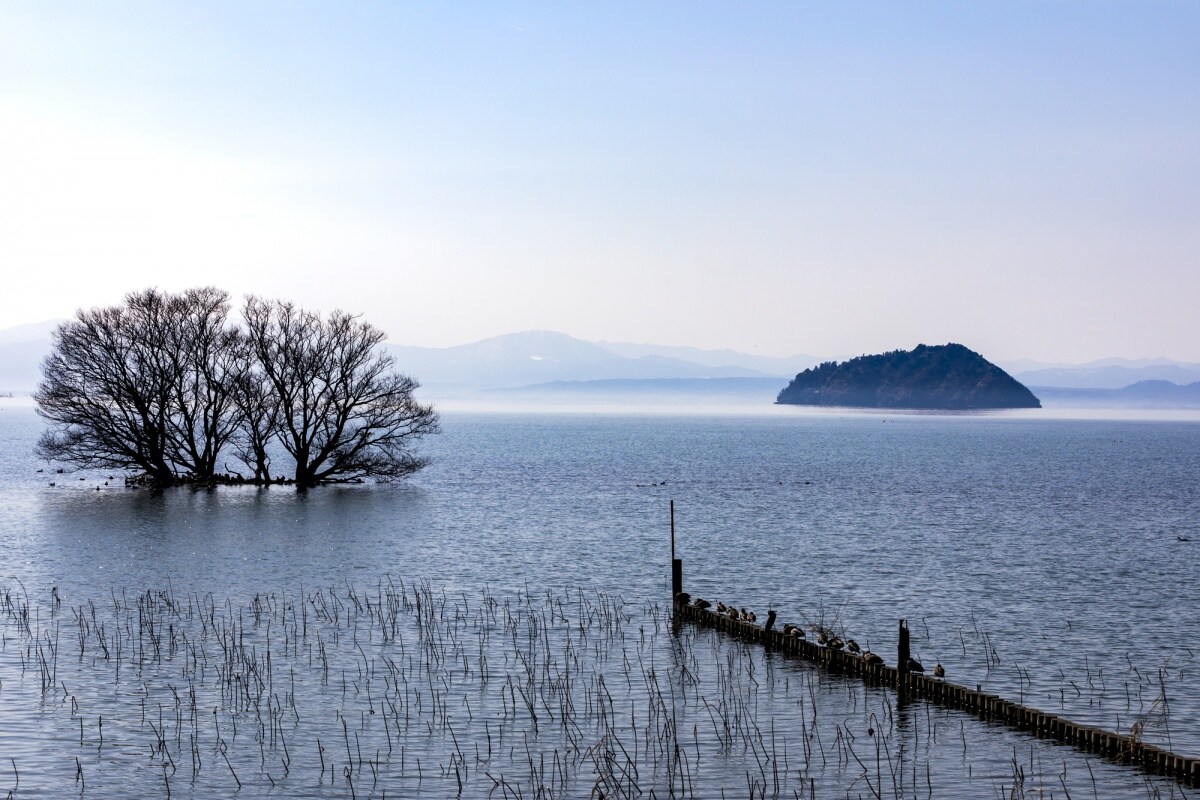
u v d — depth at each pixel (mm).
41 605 49062
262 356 101875
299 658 40062
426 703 34969
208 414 105062
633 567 60500
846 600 51469
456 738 31906
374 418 104125
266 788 28359
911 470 144375
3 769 29469
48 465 136000
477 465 149375
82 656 40125
